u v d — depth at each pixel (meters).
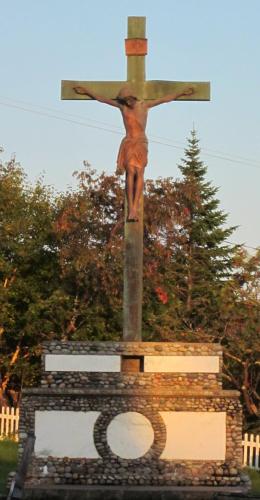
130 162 27.09
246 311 40.84
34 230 42.91
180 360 26.59
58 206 43.34
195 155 54.31
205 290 43.41
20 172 43.38
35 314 41.56
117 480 25.98
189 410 26.31
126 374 26.50
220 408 26.36
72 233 41.66
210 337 40.34
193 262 46.06
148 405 26.30
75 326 42.28
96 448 26.16
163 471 26.08
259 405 41.53
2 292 41.28
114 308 41.38
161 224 42.38
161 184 42.75
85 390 26.27
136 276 27.05
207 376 26.58
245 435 31.53
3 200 42.38
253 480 28.59
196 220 51.31
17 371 42.72
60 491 25.30
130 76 27.69
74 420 26.23
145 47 27.66
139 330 27.03
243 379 40.72
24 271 42.91
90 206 42.03
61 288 42.25
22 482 22.72
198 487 25.83
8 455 31.56
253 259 41.78
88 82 27.75
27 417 26.25
